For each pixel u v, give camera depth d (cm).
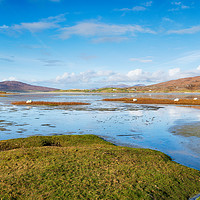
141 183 953
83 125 3081
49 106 6844
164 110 5472
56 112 4972
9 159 1250
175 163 1296
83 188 879
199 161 1445
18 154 1341
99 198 809
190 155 1586
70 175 1004
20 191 848
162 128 2788
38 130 2694
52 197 805
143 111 5222
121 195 837
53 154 1350
